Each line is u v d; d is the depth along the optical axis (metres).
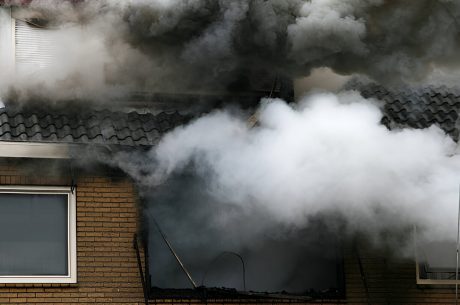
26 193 12.96
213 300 13.28
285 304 13.56
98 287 12.91
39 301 12.70
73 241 12.95
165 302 13.11
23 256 12.84
